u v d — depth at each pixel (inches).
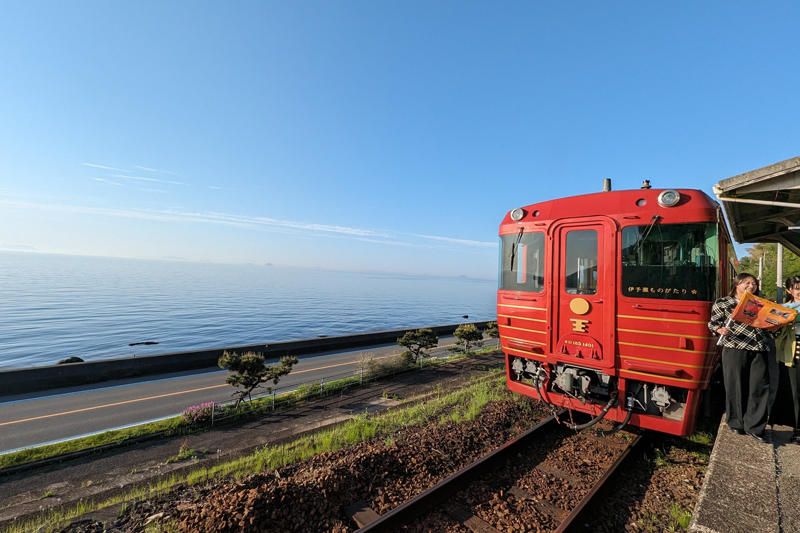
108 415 437.1
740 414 171.3
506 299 246.5
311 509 163.2
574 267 211.0
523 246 239.6
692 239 175.6
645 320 183.8
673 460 206.2
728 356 173.3
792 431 176.2
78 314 2866.6
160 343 1844.2
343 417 362.9
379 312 3969.0
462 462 206.8
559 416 268.4
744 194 210.7
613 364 193.0
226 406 401.4
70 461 280.4
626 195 197.8
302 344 894.4
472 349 836.6
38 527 175.8
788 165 175.8
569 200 220.4
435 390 458.9
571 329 209.2
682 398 184.9
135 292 5039.4
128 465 269.6
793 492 129.1
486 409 293.0
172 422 363.9
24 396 525.0
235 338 2023.9
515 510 162.6
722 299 166.4
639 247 188.7
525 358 243.0
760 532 110.4
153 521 165.5
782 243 399.5
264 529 150.5
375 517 157.5
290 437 311.4
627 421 194.7
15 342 1808.6
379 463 198.4
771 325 158.6
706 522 117.3
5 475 258.5
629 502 168.9
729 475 141.3
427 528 151.7
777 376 281.1
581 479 185.9
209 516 155.4
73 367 595.8
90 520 176.6
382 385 499.5
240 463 239.3
